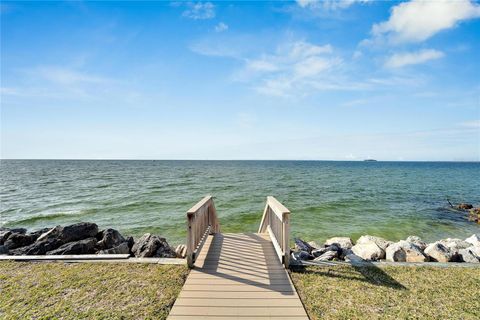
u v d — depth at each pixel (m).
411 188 28.20
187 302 3.45
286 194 22.88
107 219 14.41
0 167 76.06
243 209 16.62
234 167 81.56
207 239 6.14
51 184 31.33
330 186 29.22
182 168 73.50
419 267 4.59
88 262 4.75
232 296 3.59
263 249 5.47
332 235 11.46
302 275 4.27
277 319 3.12
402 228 12.82
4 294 3.65
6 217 15.12
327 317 3.17
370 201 19.81
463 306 3.43
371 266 4.61
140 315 3.18
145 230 12.27
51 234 6.60
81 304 3.41
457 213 16.38
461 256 5.55
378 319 3.15
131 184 31.11
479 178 43.41
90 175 46.12
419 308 3.38
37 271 4.39
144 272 4.35
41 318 3.12
